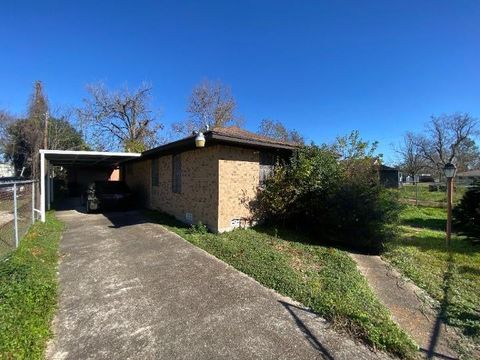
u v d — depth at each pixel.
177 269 5.65
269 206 9.75
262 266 5.73
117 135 30.95
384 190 8.37
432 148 40.16
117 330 3.59
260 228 9.50
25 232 8.07
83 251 6.93
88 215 12.77
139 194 15.76
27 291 4.18
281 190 9.55
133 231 9.03
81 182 24.47
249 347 3.27
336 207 8.28
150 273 5.46
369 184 8.43
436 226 11.85
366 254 7.75
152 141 31.61
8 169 33.56
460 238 9.48
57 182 24.84
